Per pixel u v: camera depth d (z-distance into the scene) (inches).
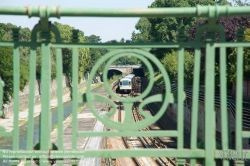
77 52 187.5
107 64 187.6
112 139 1539.1
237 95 188.7
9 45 185.9
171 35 2364.7
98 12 176.6
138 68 5231.3
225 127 188.4
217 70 1176.2
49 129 189.3
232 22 1315.2
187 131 1573.6
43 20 179.5
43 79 186.1
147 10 177.5
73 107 187.6
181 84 186.9
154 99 188.2
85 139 957.8
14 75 186.9
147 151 188.7
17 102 188.1
